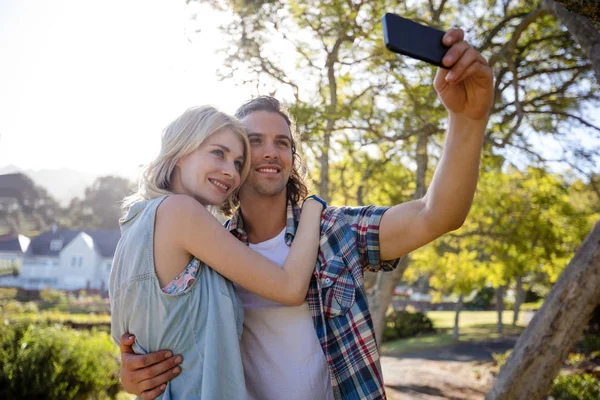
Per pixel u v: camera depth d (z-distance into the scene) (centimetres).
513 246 1090
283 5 695
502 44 708
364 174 901
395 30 120
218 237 158
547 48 723
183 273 157
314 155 795
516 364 481
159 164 174
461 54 124
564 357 469
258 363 176
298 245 178
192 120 173
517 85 642
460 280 1277
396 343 2419
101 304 3691
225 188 176
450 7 755
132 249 158
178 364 152
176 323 152
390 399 1138
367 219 182
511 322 3259
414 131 730
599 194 749
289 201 199
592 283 458
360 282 174
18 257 5938
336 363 170
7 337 723
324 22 713
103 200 7469
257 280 160
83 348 764
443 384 1330
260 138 196
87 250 6116
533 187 1048
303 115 662
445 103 144
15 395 671
